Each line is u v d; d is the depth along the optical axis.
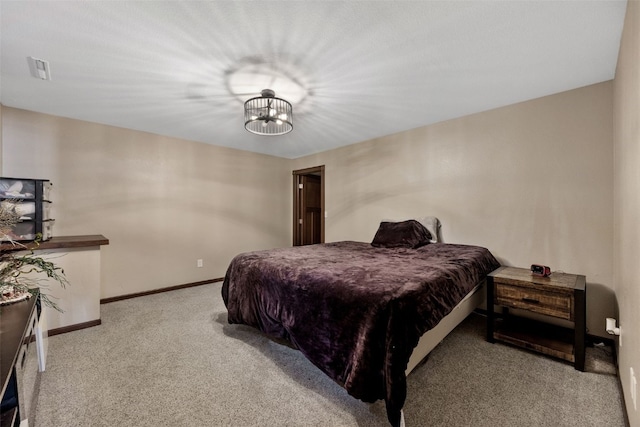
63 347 2.14
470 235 2.93
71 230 3.01
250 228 4.68
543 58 1.87
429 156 3.27
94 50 1.75
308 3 1.38
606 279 2.16
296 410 1.47
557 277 2.16
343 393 1.62
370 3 1.38
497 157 2.74
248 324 2.23
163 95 2.42
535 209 2.51
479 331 2.42
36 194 2.39
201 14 1.44
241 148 4.47
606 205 2.17
